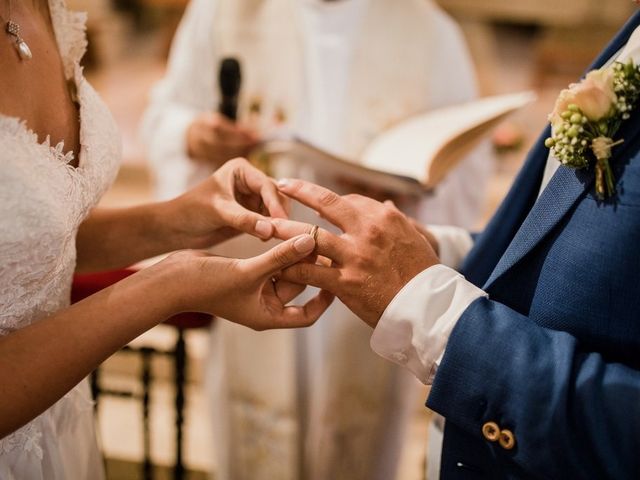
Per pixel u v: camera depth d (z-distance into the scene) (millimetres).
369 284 905
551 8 4594
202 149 1749
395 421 1786
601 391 816
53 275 936
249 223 1000
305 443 1828
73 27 987
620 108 835
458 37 1894
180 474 1545
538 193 988
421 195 1443
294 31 1777
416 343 892
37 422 969
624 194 833
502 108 1477
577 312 856
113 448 2072
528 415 833
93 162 955
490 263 1012
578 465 823
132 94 4449
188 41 1882
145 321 880
